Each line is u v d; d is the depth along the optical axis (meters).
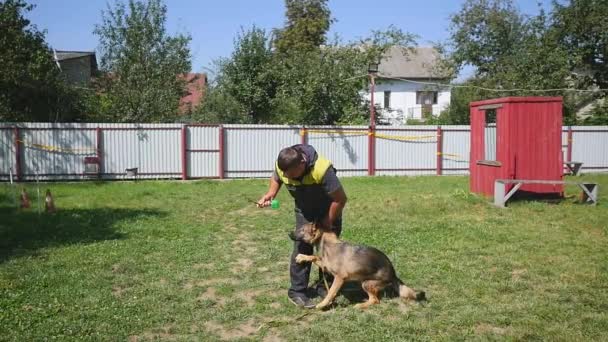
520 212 10.45
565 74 28.08
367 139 20.47
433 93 50.47
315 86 22.69
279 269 6.55
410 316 4.83
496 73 31.08
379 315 4.87
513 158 12.05
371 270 4.97
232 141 19.34
